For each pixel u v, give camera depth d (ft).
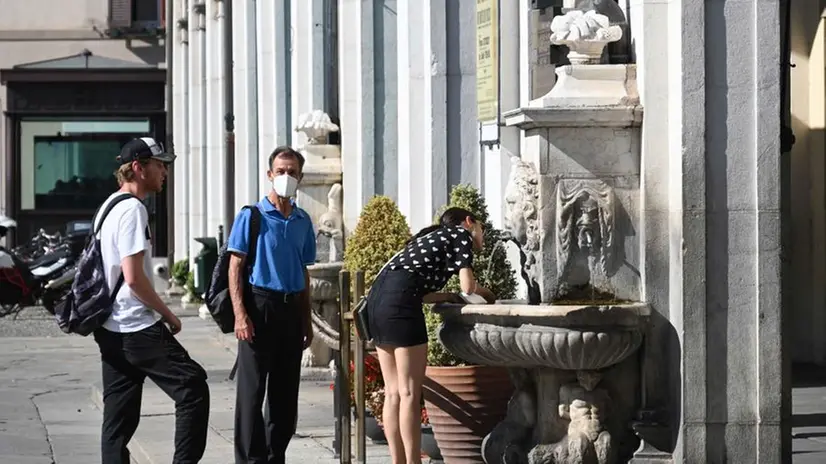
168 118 174.60
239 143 130.62
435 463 51.78
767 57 44.75
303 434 60.85
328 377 81.97
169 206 177.17
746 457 44.98
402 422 46.65
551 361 44.57
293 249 49.90
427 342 47.09
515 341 44.50
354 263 64.69
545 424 46.16
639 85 45.98
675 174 45.06
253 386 49.44
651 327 45.39
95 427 69.46
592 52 46.32
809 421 59.72
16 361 100.63
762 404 44.91
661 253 45.55
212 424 65.05
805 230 76.74
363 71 82.94
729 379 44.83
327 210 86.33
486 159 68.95
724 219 44.80
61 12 209.67
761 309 44.88
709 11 44.57
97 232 45.78
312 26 93.30
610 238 46.01
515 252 57.31
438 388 49.11
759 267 44.88
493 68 65.72
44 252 167.02
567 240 45.85
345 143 84.99
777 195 44.80
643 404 45.62
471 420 48.91
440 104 70.23
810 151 76.18
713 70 44.65
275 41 109.60
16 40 209.77
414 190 72.49
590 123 45.75
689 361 44.73
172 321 46.16
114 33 206.28
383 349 47.24
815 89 75.87
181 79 175.94
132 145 46.57
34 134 205.05
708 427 44.75
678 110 44.80
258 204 50.08
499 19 64.80
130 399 46.37
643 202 45.68
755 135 44.80
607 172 46.06
